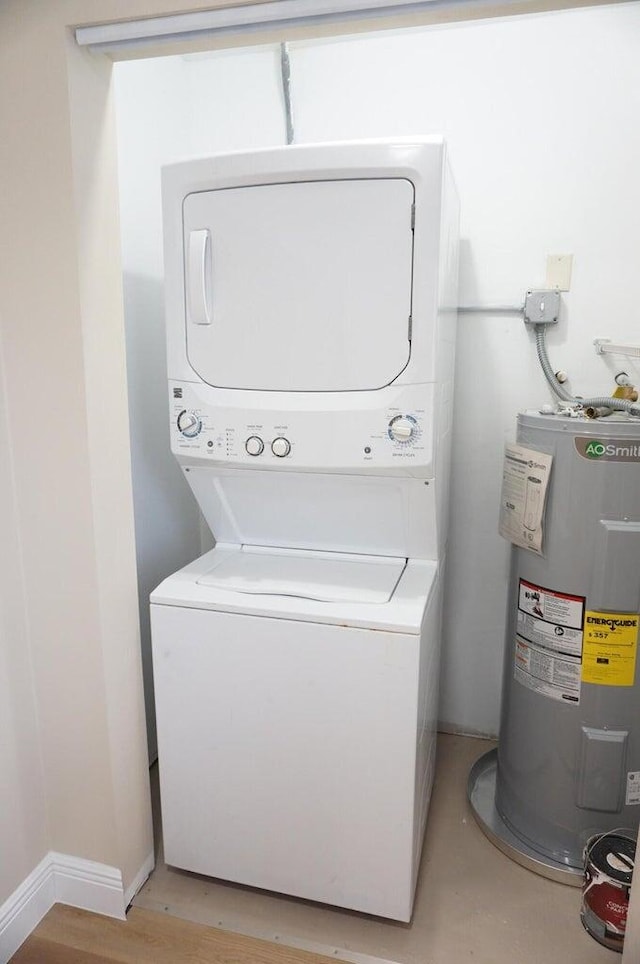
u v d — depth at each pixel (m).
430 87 1.87
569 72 1.77
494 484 2.07
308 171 1.29
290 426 1.42
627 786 1.61
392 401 1.35
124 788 1.50
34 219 1.23
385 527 1.60
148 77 1.85
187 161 1.38
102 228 1.30
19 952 1.43
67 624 1.40
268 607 1.37
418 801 1.47
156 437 1.99
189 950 1.44
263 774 1.46
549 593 1.58
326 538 1.68
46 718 1.47
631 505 1.45
